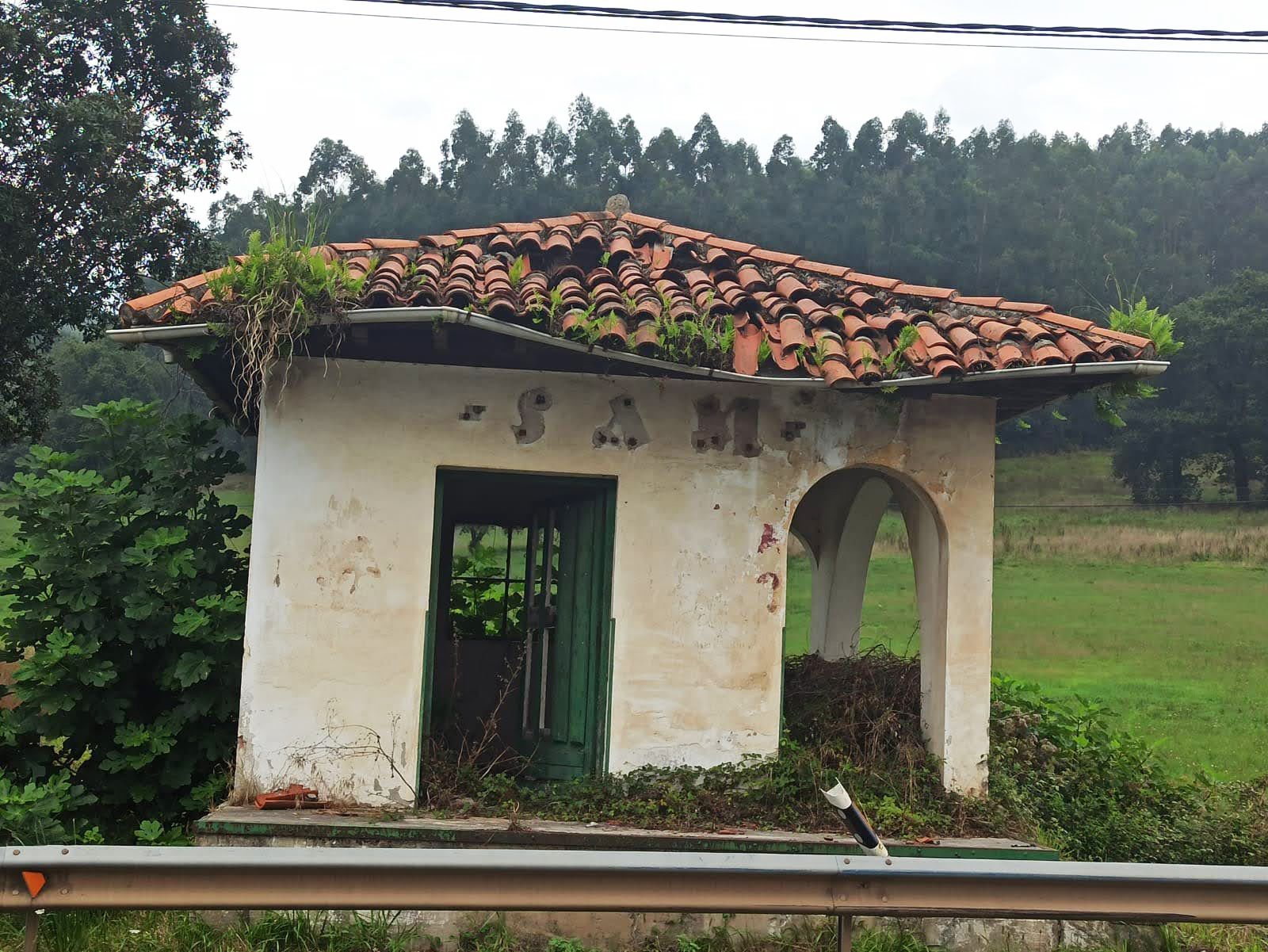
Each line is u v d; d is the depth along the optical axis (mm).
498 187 55906
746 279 8133
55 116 17391
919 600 7953
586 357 7195
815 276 8414
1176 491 58531
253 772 6906
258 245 6516
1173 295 67188
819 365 6957
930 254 63844
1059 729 9680
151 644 7633
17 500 7891
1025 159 78125
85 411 8492
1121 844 8109
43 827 6484
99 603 7793
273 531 7031
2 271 17125
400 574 7098
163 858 4078
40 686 7379
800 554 24547
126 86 19406
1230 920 4512
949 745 7406
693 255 8430
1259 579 39188
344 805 6852
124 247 18328
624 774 7141
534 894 4258
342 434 7121
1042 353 6984
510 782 7023
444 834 6324
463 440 7207
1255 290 59500
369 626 7051
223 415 8734
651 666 7246
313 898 4180
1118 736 10117
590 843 6348
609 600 7281
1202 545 45375
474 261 7711
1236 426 56688
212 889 4156
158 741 7422
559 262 8023
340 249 7816
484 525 9688
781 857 4320
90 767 7629
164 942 5508
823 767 7230
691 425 7406
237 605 7484
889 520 43594
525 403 7273
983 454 7625
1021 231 66375
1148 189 83250
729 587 7359
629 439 7348
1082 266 64625
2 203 16719
